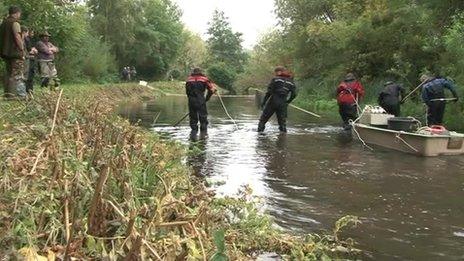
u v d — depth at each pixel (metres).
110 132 5.93
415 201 6.79
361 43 24.64
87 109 7.62
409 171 8.79
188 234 4.00
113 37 48.03
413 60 21.39
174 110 22.55
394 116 13.20
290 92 14.53
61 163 4.32
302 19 32.16
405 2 20.22
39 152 4.39
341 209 6.38
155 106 25.56
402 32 22.59
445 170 8.88
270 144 11.86
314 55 31.52
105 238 3.54
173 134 13.42
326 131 14.85
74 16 24.89
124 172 4.43
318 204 6.59
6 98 9.23
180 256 3.51
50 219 3.67
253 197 6.47
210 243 4.07
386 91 14.30
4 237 3.25
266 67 48.25
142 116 19.11
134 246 3.32
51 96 7.59
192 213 4.43
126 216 3.87
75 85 25.33
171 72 65.31
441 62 18.05
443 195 7.12
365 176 8.33
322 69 30.66
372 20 23.55
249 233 5.05
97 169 4.53
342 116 15.35
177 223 3.88
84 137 5.66
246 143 11.96
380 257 4.80
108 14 47.75
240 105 28.78
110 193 4.07
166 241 3.70
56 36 23.73
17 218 3.49
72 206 3.74
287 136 13.47
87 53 33.56
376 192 7.26
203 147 11.17
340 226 5.24
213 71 70.75
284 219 5.93
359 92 15.37
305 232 5.48
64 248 3.38
